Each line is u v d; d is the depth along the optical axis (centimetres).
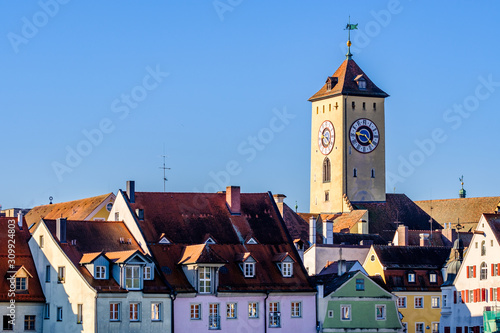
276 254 16838
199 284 15988
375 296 17038
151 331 15588
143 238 16338
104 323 15300
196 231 16762
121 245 16288
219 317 16038
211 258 15988
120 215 16850
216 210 17138
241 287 16238
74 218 19738
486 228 18262
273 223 17288
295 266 16825
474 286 18375
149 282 15750
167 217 16775
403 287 19275
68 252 15775
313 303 16675
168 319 15712
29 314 15888
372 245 19650
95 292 15262
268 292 16350
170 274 16025
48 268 15988
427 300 19338
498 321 17175
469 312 18425
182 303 15850
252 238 16938
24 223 16938
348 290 16900
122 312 15438
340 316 16812
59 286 15762
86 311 15338
